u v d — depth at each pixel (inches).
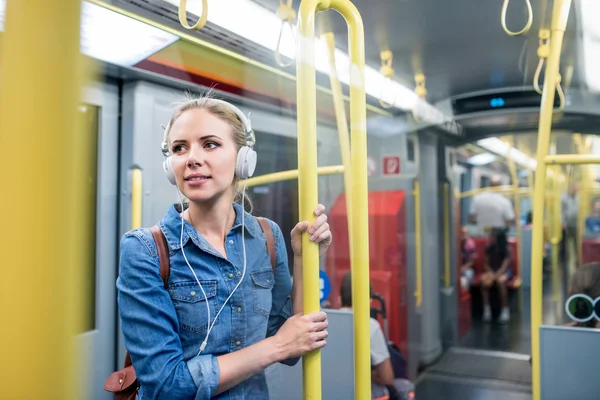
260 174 108.6
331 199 108.2
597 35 87.7
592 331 82.4
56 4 27.2
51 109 26.8
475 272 267.3
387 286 144.2
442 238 183.6
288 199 113.8
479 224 262.8
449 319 188.5
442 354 172.6
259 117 105.7
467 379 148.1
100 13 73.2
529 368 156.5
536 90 106.0
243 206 51.4
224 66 93.6
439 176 176.1
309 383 47.5
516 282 271.7
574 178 169.9
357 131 57.8
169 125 49.1
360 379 58.1
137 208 97.7
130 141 97.0
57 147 26.9
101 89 93.7
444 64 111.2
